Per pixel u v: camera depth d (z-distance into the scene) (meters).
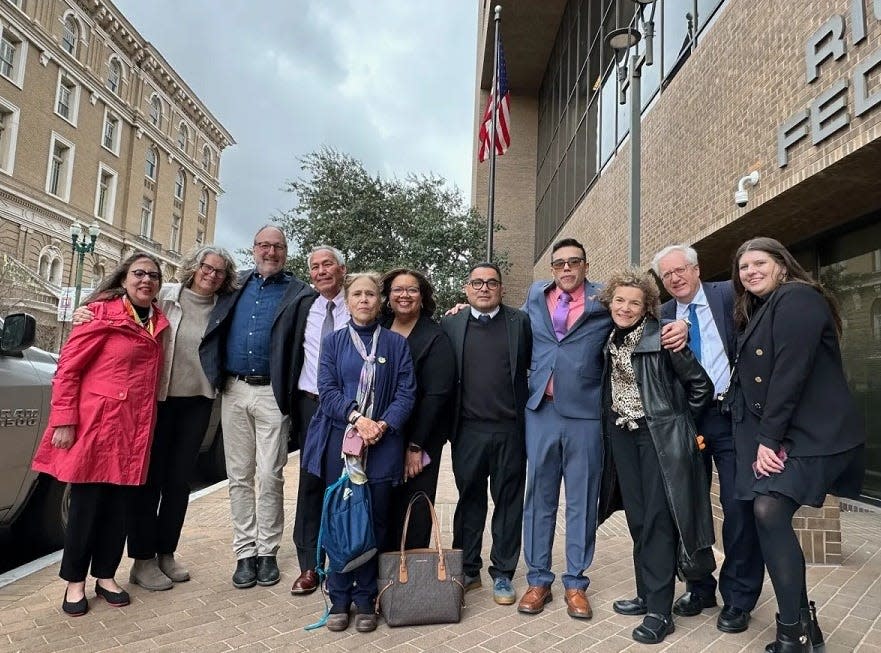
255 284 4.28
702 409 3.38
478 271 3.84
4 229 33.78
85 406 3.60
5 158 33.84
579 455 3.73
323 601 3.80
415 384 3.61
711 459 3.58
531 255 22.92
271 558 4.15
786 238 7.66
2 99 33.03
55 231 37.44
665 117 9.15
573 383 3.72
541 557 3.77
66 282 38.62
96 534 3.71
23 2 34.16
